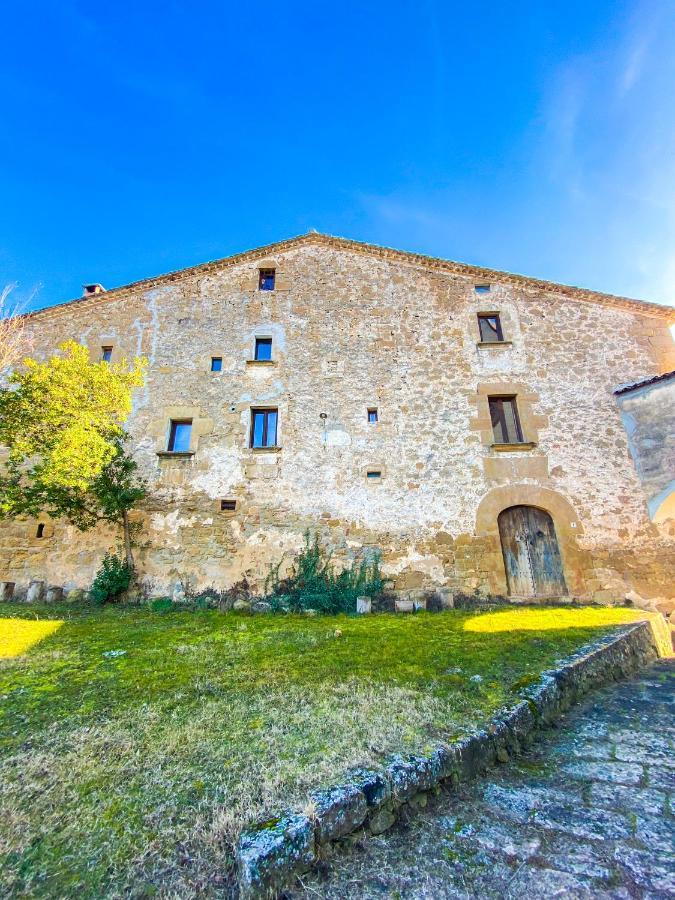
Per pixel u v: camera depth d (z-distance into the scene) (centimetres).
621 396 973
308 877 202
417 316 1091
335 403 1007
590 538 889
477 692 375
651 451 911
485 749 300
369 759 269
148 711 346
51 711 350
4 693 389
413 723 318
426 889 196
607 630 586
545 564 896
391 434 981
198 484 949
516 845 223
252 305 1111
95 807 234
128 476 936
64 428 757
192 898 183
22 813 229
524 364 1028
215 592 871
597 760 306
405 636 587
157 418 1007
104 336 1107
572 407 986
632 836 226
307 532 911
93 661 481
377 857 216
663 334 1048
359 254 1171
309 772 256
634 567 866
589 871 204
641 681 482
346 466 957
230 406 1011
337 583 870
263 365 1043
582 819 242
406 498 933
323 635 602
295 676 424
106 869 196
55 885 188
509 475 938
